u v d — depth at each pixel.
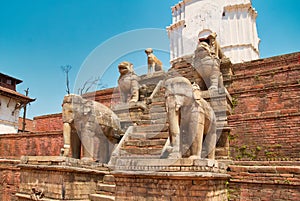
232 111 9.54
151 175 6.00
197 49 10.05
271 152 7.84
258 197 6.54
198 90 6.46
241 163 7.34
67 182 7.34
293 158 7.48
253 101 9.28
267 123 8.12
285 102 8.72
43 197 7.62
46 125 15.33
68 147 8.00
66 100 8.20
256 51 22.77
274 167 6.45
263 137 8.08
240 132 8.47
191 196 5.65
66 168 7.26
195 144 6.18
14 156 13.34
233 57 21.70
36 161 8.05
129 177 6.51
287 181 6.18
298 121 7.64
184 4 24.97
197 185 5.65
